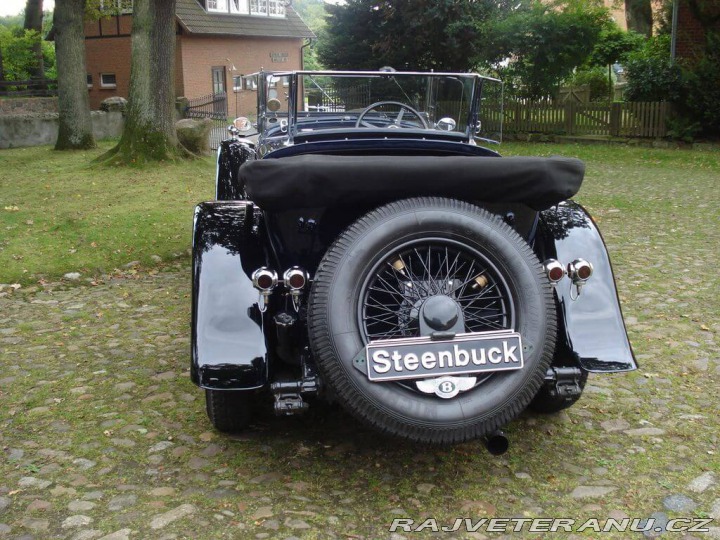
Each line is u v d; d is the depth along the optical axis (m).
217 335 3.37
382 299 3.44
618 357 3.47
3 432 3.93
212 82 37.38
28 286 6.77
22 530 3.01
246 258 3.63
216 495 3.31
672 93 19.61
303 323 3.50
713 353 5.05
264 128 5.84
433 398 3.09
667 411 4.20
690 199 11.28
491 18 22.92
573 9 21.66
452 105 5.08
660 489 3.37
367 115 5.30
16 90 30.66
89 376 4.72
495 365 3.14
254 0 39.81
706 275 6.93
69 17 16.69
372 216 3.20
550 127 21.78
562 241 3.79
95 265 7.34
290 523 3.09
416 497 3.32
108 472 3.51
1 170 13.93
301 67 43.97
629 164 16.36
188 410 4.22
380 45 26.14
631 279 6.83
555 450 3.76
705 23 20.50
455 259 3.28
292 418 4.13
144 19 13.34
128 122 13.74
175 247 8.04
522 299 3.21
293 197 3.21
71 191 11.09
